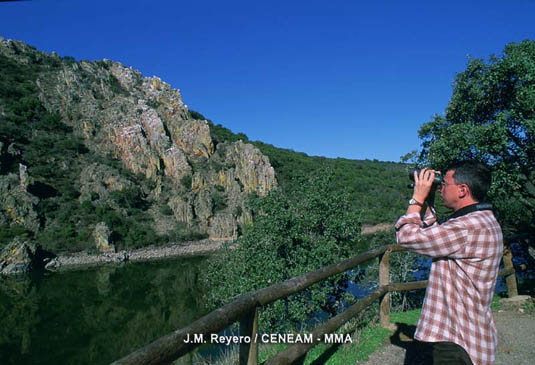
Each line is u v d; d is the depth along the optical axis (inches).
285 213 551.2
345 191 593.0
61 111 3595.0
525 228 320.8
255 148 3503.9
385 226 1995.6
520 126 253.0
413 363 137.9
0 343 1002.7
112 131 3420.3
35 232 2332.7
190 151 3550.7
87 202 2682.1
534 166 259.0
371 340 160.6
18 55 4158.5
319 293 489.1
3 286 1625.2
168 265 2103.8
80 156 3221.0
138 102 3841.0
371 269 709.3
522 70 248.4
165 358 61.7
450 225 71.2
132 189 2972.4
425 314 77.9
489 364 70.3
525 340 166.7
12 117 3260.3
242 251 636.7
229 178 3272.6
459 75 304.2
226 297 674.2
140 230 2600.9
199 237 2719.0
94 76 4202.8
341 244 582.6
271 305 470.3
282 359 104.7
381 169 4340.6
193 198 2982.3
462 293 71.8
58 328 1127.0
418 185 78.5
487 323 70.9
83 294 1497.3
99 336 1061.8
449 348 72.4
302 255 546.6
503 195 276.5
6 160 2738.7
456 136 262.8
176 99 4343.0
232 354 183.3
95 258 2197.3
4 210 2353.6
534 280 302.2
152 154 3255.4
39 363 879.1
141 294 1487.5
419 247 73.2
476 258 69.9
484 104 280.8
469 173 74.6
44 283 1690.5
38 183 2706.7
